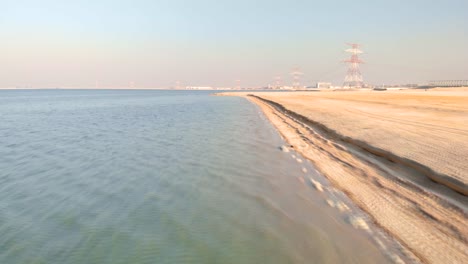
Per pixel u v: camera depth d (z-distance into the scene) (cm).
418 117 2317
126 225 632
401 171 962
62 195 809
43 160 1206
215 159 1207
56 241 568
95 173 1021
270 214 678
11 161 1188
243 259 502
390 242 538
